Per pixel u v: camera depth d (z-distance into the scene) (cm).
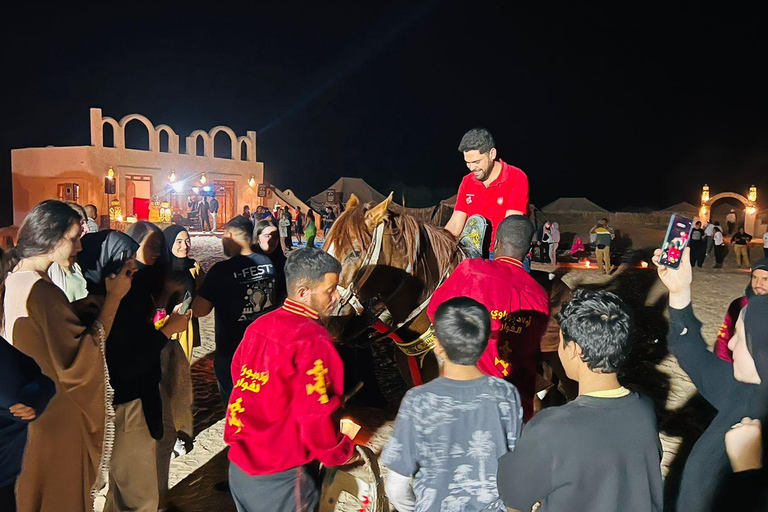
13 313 298
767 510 239
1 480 273
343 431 309
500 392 264
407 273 414
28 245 307
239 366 298
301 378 284
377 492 313
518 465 222
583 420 218
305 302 303
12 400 263
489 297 359
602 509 213
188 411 475
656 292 1572
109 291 328
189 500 458
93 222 945
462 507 259
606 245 1955
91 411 321
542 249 2359
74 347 308
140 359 372
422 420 261
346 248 404
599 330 223
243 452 287
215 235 3083
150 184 3503
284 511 293
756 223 3569
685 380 775
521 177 460
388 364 858
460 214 480
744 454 246
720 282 1791
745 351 254
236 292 461
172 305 450
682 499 266
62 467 312
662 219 3897
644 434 220
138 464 377
